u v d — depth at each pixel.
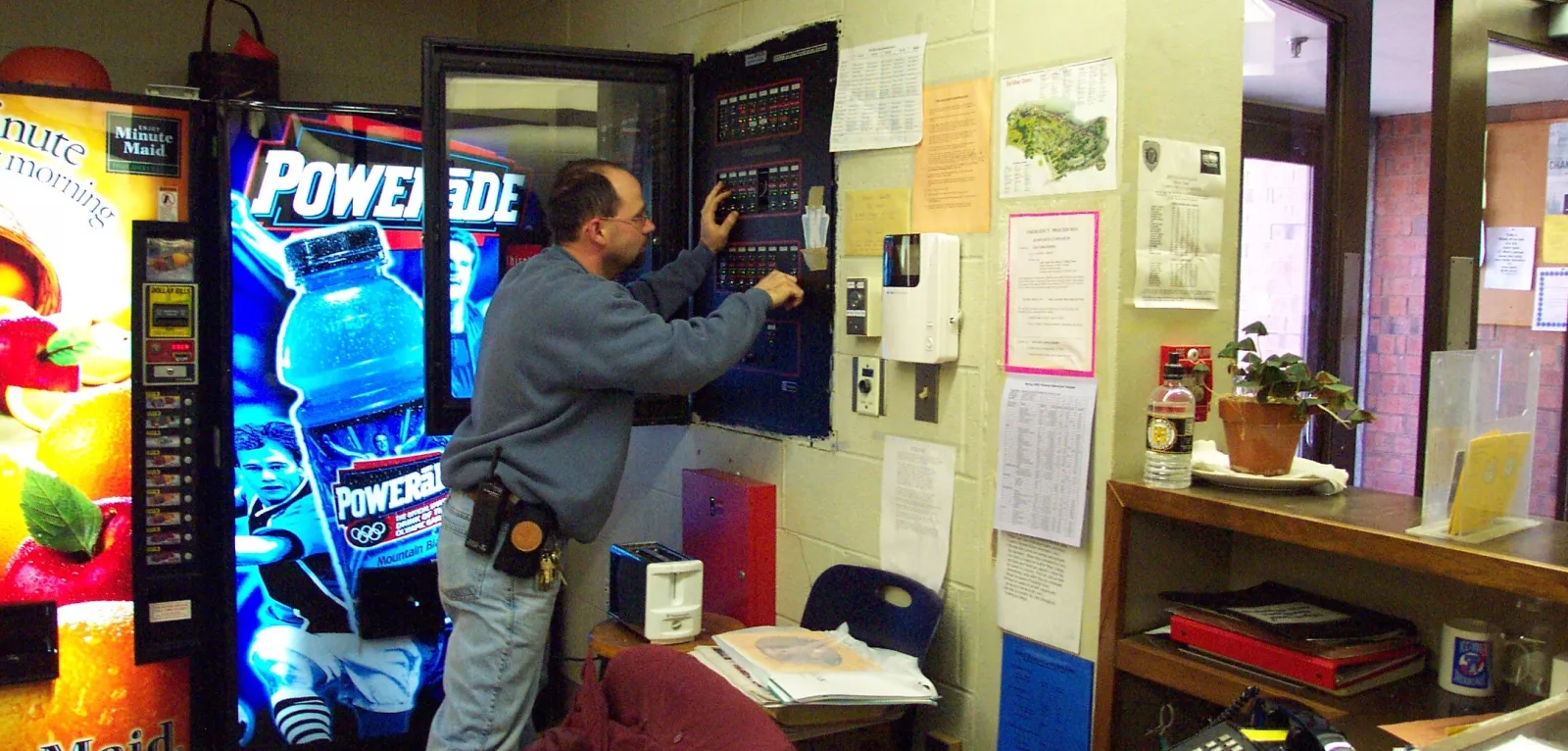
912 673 1.96
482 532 2.02
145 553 2.54
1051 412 1.92
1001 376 2.03
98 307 2.46
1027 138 1.95
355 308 2.71
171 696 2.64
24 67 2.67
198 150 2.55
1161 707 1.80
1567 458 3.09
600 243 2.18
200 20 3.37
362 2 3.64
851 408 2.36
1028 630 1.99
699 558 2.72
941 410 2.15
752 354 2.65
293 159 2.61
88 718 2.55
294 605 2.71
